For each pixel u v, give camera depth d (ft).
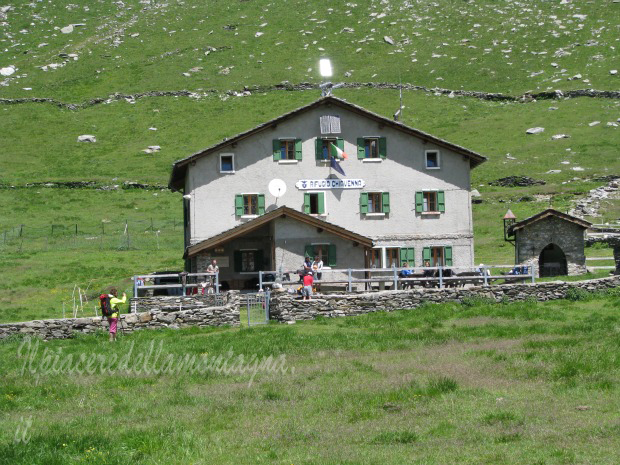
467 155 169.37
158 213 282.15
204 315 116.16
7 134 384.88
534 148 339.77
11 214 278.26
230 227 161.68
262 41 505.66
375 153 167.63
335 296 122.72
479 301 125.29
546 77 433.07
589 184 287.89
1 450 52.13
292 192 164.14
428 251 166.61
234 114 402.52
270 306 124.77
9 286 188.03
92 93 442.91
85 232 255.50
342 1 551.59
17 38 535.60
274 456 50.62
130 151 361.51
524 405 59.72
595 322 102.32
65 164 344.49
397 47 485.56
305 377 75.25
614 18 493.36
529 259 162.61
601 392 62.69
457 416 57.93
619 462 45.39
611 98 398.62
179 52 497.05
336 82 440.04
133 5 587.68
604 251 196.24
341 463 47.93
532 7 523.29
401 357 83.56
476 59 462.19
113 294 107.65
